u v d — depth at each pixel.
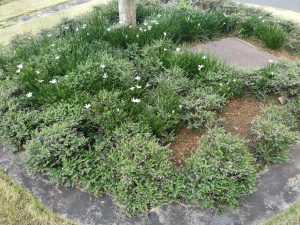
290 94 4.76
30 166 3.74
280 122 4.20
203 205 3.37
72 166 3.65
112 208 3.43
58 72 4.89
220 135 3.79
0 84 4.80
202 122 4.23
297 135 4.11
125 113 4.05
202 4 7.57
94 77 4.57
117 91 4.39
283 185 3.63
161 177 3.46
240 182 3.51
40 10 8.09
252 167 3.56
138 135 3.76
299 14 7.88
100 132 4.01
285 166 3.86
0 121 4.23
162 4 7.70
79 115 4.06
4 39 6.77
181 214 3.35
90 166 3.67
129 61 5.25
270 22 6.75
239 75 4.88
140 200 3.39
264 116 4.32
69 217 3.37
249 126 4.27
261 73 4.91
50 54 5.23
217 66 4.98
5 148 4.14
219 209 3.37
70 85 4.45
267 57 5.89
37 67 4.94
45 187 3.67
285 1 8.69
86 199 3.53
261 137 3.97
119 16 6.34
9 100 4.45
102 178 3.57
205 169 3.49
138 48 5.50
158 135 4.00
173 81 4.63
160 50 5.38
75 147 3.72
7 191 3.62
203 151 3.67
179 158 3.85
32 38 6.11
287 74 4.83
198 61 5.04
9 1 8.60
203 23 6.36
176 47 5.82
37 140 3.79
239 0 8.73
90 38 5.75
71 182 3.63
